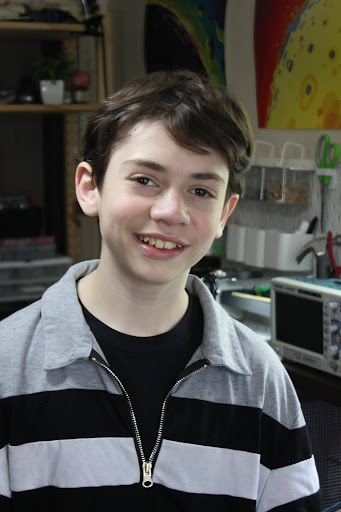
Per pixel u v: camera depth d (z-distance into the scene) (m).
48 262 3.36
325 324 2.04
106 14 3.43
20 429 0.85
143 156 0.78
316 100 2.53
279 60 2.72
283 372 0.98
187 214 0.79
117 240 0.81
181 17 3.31
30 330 0.90
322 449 2.04
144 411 0.88
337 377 2.06
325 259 2.36
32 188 3.90
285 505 0.93
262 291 2.62
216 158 0.80
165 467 0.87
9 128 3.81
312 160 2.54
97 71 3.48
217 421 0.91
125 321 0.89
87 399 0.86
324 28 2.46
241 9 2.94
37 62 3.32
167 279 0.81
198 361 0.90
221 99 0.82
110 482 0.85
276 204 2.83
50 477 0.85
